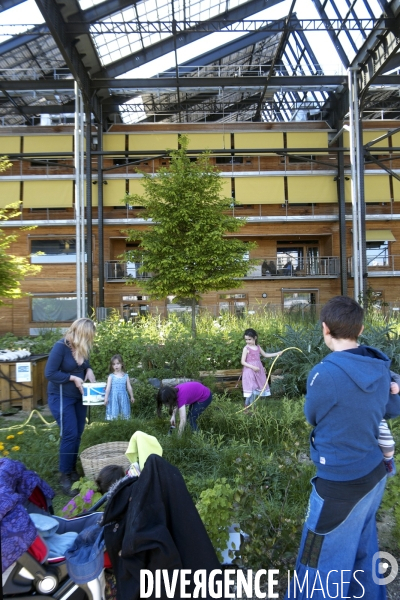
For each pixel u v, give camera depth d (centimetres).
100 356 926
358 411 191
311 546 198
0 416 761
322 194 2584
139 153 2411
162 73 2366
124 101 2478
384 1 1769
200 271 1212
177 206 1225
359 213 2184
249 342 724
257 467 335
